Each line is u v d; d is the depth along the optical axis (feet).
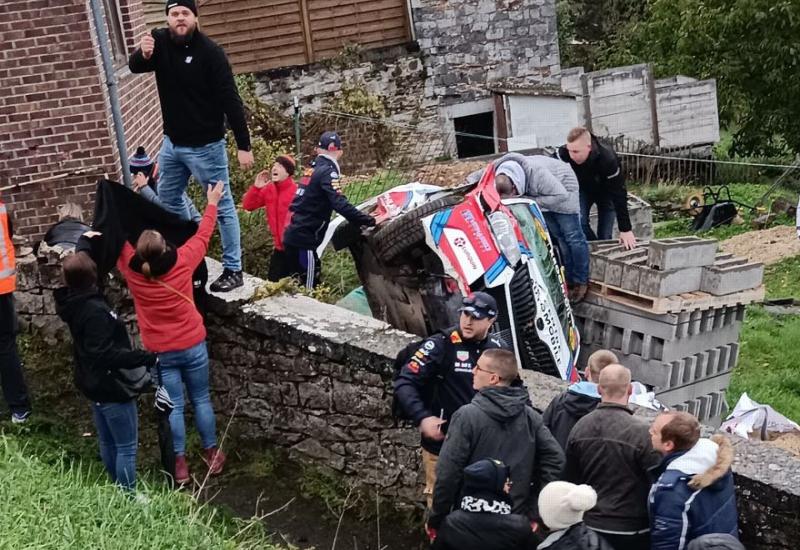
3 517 16.97
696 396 28.27
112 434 20.16
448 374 18.31
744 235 67.72
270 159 38.22
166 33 23.63
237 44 64.13
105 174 28.35
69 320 19.53
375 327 22.80
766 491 17.37
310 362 22.75
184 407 24.62
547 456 16.78
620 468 16.55
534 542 15.75
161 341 21.44
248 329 23.58
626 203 30.22
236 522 20.67
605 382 16.97
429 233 24.77
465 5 66.95
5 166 27.76
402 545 20.98
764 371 39.70
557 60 69.62
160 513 18.63
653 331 27.20
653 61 100.22
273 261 29.53
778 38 85.05
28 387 24.90
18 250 26.55
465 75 68.13
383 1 65.67
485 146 70.64
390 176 49.29
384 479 22.15
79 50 27.58
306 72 65.00
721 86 88.53
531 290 24.72
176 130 24.20
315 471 22.98
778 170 89.61
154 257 20.83
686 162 87.86
